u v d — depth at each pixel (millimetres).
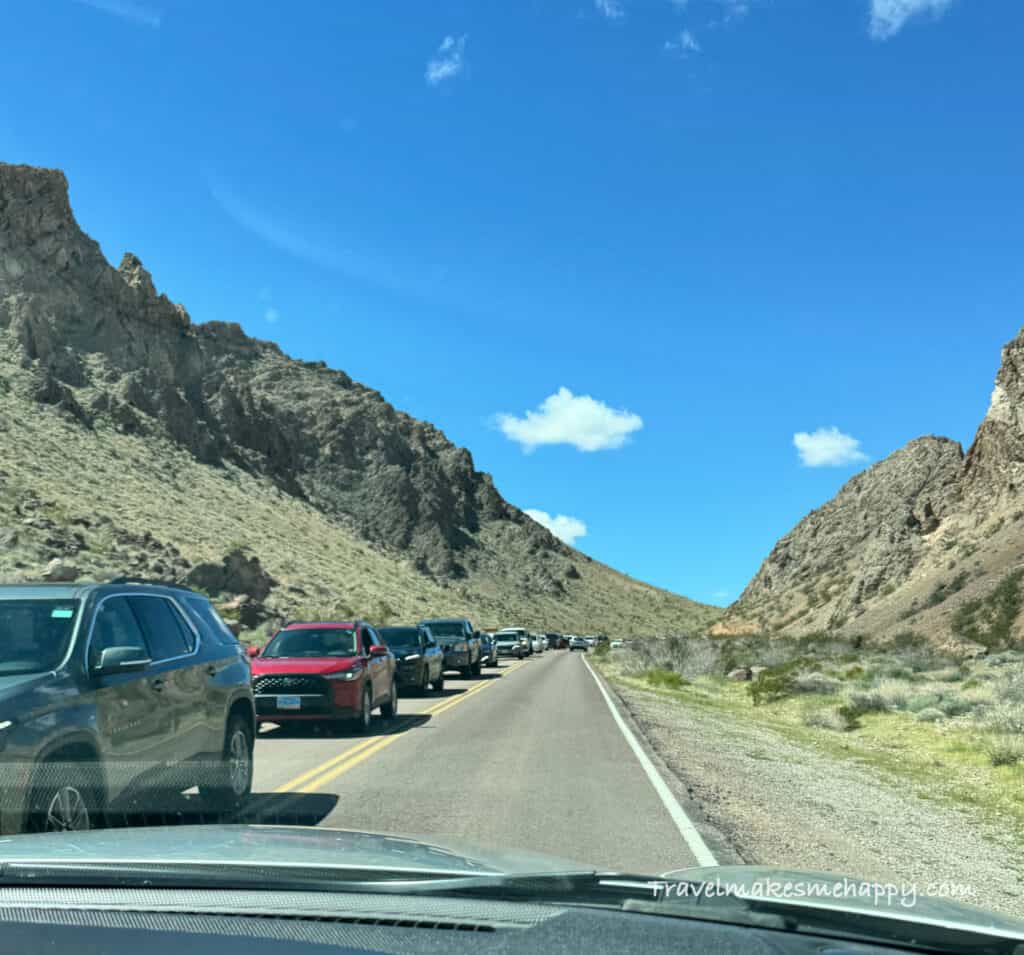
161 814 7785
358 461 161125
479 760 12961
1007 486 78812
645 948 2771
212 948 2744
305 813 9094
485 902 3201
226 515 75688
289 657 15922
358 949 2727
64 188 97562
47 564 39844
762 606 121688
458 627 35656
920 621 68062
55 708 6129
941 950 3043
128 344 95875
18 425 63500
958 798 13039
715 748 16219
